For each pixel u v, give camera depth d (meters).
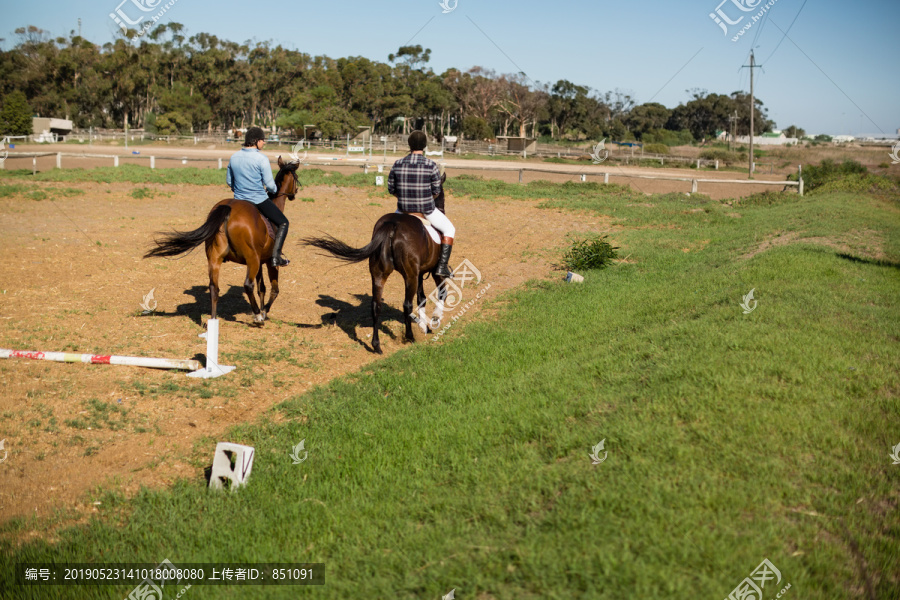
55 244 13.96
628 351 7.02
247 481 5.12
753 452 4.38
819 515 3.77
